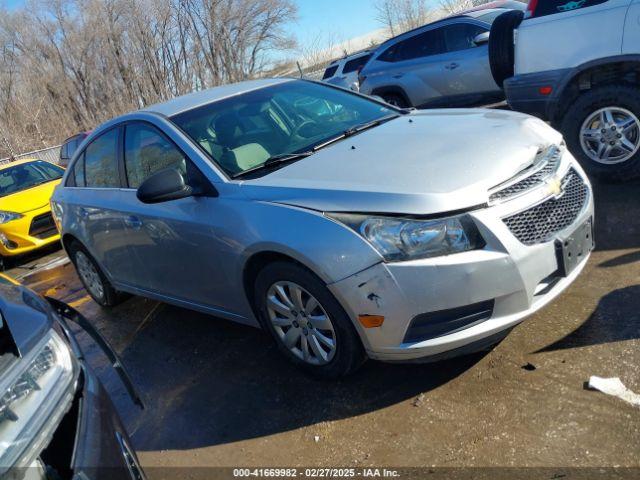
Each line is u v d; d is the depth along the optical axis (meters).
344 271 2.78
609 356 2.94
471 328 2.78
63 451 1.98
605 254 3.99
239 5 28.80
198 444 3.08
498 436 2.62
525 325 3.36
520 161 2.97
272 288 3.21
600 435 2.49
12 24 31.84
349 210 2.84
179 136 3.76
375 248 2.72
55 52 31.55
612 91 4.82
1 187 9.26
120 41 29.28
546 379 2.89
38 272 7.58
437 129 3.53
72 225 4.88
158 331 4.54
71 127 31.36
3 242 8.06
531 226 2.86
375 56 10.23
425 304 2.70
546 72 5.19
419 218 2.70
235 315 3.64
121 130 4.35
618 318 3.22
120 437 2.25
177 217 3.59
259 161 3.59
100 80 31.02
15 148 28.42
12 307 2.21
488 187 2.78
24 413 1.88
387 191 2.80
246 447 2.96
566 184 3.14
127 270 4.46
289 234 2.94
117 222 4.21
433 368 3.19
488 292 2.72
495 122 3.53
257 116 3.98
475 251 2.71
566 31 5.00
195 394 3.55
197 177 3.54
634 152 4.90
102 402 2.25
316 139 3.81
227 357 3.87
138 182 4.12
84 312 5.43
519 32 5.32
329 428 2.94
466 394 2.93
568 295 3.58
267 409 3.21
